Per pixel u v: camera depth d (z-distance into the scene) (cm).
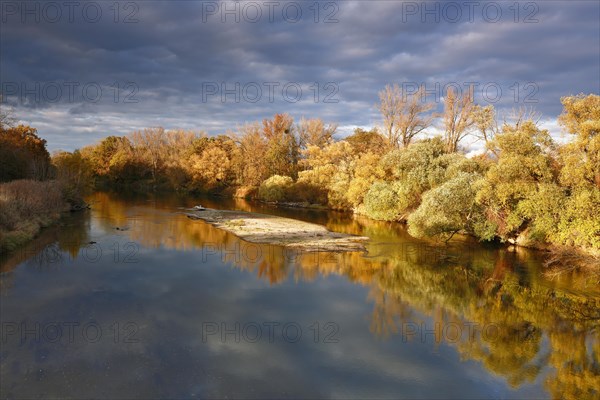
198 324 1614
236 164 8369
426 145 4397
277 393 1162
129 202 6219
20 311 1662
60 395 1097
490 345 1533
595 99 2619
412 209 4391
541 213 2742
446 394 1197
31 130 5797
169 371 1248
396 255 2958
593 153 2506
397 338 1570
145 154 9969
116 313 1680
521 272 2523
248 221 4444
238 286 2127
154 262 2523
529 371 1348
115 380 1182
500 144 3022
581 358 1444
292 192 6712
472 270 2577
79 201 4981
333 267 2606
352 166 5712
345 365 1345
